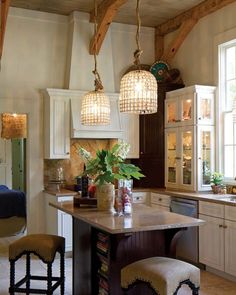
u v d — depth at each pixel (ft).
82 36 19.47
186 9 19.10
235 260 13.79
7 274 14.73
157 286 8.29
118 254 9.93
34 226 18.98
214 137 17.69
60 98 18.66
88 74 19.60
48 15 19.38
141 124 20.42
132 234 10.11
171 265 8.82
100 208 11.17
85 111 11.98
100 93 11.91
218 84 17.71
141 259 10.20
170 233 10.46
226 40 17.33
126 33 21.11
